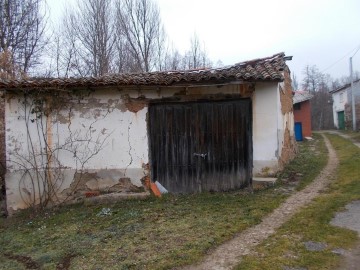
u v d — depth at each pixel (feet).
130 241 17.11
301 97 73.00
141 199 25.48
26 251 17.67
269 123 25.81
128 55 67.67
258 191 25.34
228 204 22.54
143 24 69.00
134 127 26.55
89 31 62.59
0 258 17.12
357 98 89.40
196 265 13.93
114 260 14.96
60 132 26.66
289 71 39.50
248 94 25.91
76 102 26.58
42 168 26.66
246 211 20.63
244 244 15.69
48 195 26.48
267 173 26.11
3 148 31.89
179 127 26.68
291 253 14.25
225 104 26.35
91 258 15.52
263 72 24.82
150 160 26.76
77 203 26.50
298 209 20.38
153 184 26.55
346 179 27.22
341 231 16.19
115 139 26.58
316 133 89.76
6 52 42.78
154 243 16.48
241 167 26.23
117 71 66.23
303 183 27.04
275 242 15.53
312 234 16.05
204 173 26.58
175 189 26.81
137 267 13.99
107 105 26.53
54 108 26.50
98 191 26.66
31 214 25.36
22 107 26.53
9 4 49.44
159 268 13.74
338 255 13.84
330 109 139.54
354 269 12.70
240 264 13.55
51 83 25.00
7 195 26.53
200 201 23.98
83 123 26.61
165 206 23.22
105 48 63.57
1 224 24.25
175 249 15.44
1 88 25.46
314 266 13.07
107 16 64.69
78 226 20.98
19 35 50.67
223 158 26.43
